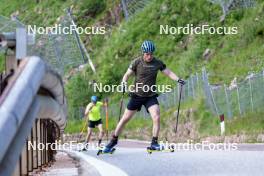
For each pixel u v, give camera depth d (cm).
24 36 1028
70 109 12194
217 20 9781
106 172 1609
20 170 1277
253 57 6706
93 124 4106
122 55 12506
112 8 14900
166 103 7500
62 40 15075
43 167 2080
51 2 17100
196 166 1603
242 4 9369
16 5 18350
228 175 1320
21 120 734
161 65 2222
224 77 6475
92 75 12875
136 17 13138
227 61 7206
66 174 1641
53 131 2839
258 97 5181
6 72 1044
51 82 1127
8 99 706
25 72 793
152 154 2364
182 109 6456
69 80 14088
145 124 7925
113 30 14500
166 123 6694
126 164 1892
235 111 5391
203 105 6022
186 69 8775
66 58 14662
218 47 8388
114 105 10344
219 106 5650
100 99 11862
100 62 13188
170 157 2091
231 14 9300
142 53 2197
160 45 10969
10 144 721
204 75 6003
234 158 1822
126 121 2405
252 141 4159
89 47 14588
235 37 7962
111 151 2536
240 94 5525
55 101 1388
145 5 13875
